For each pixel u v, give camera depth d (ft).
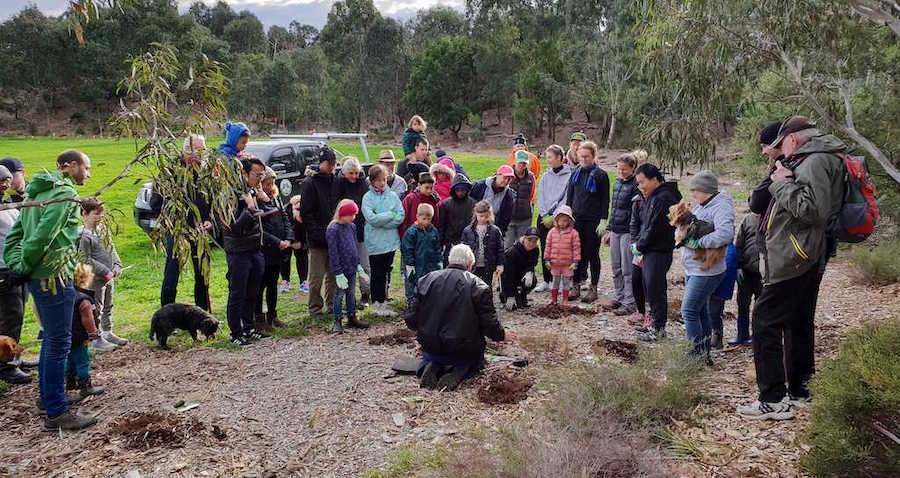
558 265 25.08
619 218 24.00
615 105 160.76
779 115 43.27
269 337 22.27
